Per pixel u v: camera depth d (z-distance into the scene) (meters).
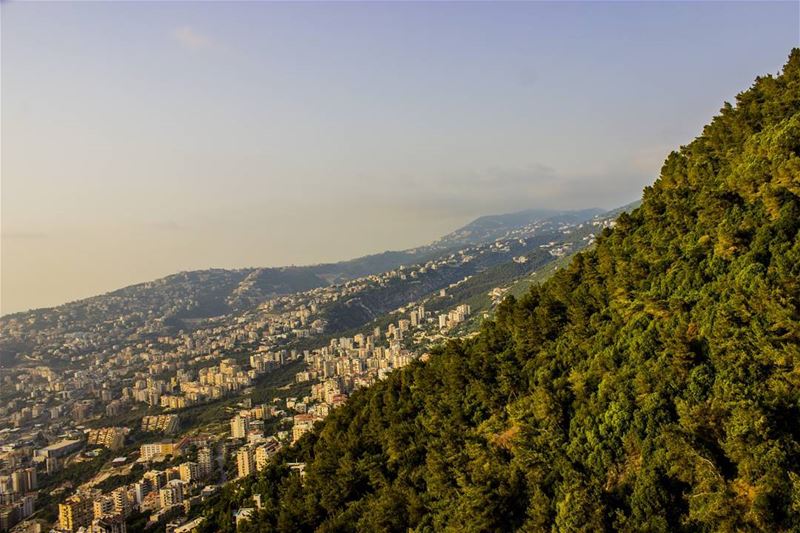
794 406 29.09
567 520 30.52
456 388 51.75
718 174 49.97
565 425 39.69
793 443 27.39
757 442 27.81
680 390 33.88
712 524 27.56
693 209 48.16
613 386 37.09
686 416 30.86
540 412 40.34
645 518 29.47
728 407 29.95
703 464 28.73
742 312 34.03
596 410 36.91
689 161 56.31
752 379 31.30
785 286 32.62
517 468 37.47
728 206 44.06
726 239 39.47
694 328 36.38
